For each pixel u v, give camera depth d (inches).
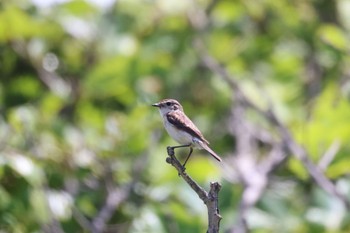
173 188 500.4
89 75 614.9
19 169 461.7
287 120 606.5
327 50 660.7
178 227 480.7
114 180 521.3
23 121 521.3
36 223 465.7
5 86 618.5
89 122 583.5
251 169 534.9
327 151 502.0
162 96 624.7
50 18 641.6
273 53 693.3
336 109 518.9
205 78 642.8
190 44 658.8
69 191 510.6
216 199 303.7
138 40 653.3
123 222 502.6
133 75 621.0
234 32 698.8
